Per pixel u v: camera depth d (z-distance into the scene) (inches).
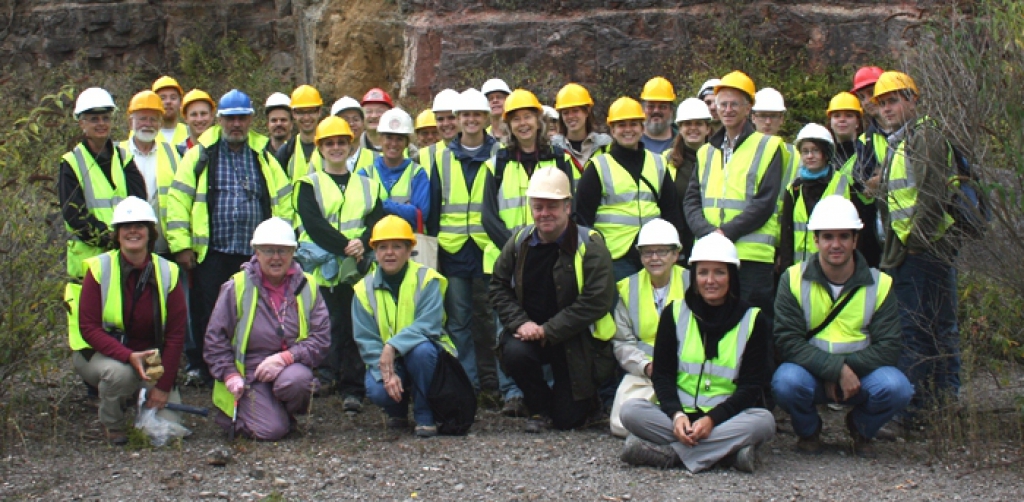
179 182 300.8
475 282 317.4
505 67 490.0
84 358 251.6
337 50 575.8
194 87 638.5
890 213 255.9
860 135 308.7
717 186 280.8
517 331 265.3
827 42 474.6
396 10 568.4
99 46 671.1
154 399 251.3
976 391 276.4
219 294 273.1
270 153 322.7
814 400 240.2
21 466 230.7
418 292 265.6
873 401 234.2
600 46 485.7
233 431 253.3
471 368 301.9
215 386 258.7
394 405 263.6
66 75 637.9
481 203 299.9
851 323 238.7
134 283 252.5
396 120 311.1
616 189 285.6
